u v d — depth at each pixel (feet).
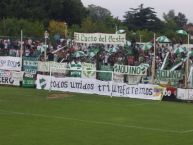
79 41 151.84
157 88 134.41
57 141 70.44
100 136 75.82
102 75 152.25
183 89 132.16
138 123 90.79
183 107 118.83
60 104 116.98
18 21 298.15
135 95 137.18
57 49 180.86
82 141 71.05
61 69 153.58
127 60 165.48
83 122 89.97
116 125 87.66
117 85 139.33
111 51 174.29
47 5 394.32
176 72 142.82
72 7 403.95
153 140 73.72
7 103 116.06
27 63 160.76
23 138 71.77
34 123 86.89
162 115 102.99
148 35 279.69
